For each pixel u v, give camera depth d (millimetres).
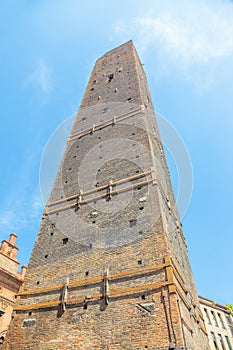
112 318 13781
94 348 13094
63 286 16297
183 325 13227
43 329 14930
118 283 15000
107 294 14711
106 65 42875
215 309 41500
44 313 15648
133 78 35156
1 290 29719
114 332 13258
